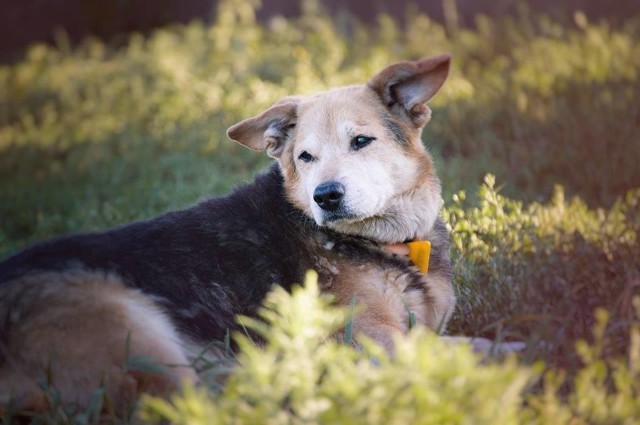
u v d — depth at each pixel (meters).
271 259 6.62
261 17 23.58
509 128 12.39
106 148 15.50
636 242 7.78
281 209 6.89
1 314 5.77
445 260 7.27
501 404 4.33
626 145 10.75
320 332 5.11
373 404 4.20
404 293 6.79
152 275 6.25
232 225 6.66
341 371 4.62
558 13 18.25
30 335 5.66
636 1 18.11
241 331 6.36
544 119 12.10
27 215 12.40
